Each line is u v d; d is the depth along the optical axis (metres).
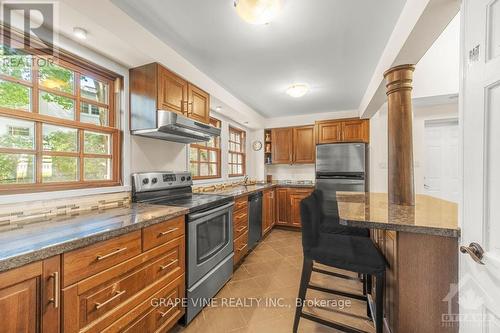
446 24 1.35
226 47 2.01
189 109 2.25
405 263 1.15
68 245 0.94
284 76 2.65
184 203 1.94
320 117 4.41
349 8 1.51
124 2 1.46
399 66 1.78
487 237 0.83
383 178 3.79
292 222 4.25
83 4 1.27
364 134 3.91
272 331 1.61
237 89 3.09
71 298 0.97
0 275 0.76
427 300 1.10
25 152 1.36
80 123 1.64
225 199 2.27
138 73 1.93
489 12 0.82
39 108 1.44
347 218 1.27
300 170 4.89
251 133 4.92
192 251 1.74
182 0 1.43
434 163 3.72
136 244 1.28
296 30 1.76
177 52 2.09
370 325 1.67
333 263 1.41
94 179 1.77
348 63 2.32
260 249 3.27
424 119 3.59
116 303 1.16
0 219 1.20
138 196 1.98
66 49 1.51
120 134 1.93
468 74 0.94
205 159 3.41
